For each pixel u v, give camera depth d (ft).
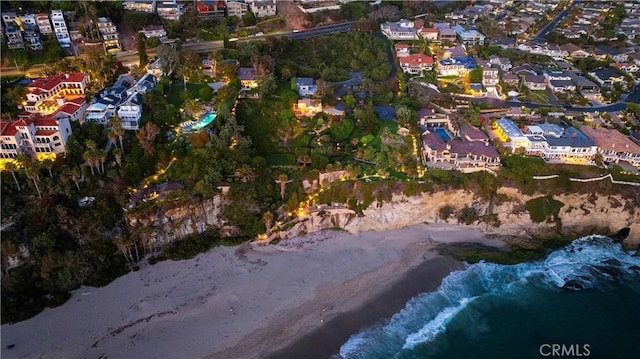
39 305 331.98
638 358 323.37
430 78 594.65
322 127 481.87
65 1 614.75
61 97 457.27
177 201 388.57
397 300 358.84
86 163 381.40
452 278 380.58
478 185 430.61
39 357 302.25
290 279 369.91
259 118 480.23
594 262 404.77
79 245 360.89
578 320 351.46
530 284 379.35
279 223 409.08
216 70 531.50
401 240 415.85
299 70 569.23
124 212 379.35
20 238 344.49
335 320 339.98
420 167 442.09
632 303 366.84
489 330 340.59
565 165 447.42
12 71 499.92
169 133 438.40
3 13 559.38
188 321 331.16
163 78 503.20
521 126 500.74
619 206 431.43
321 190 427.74
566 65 654.94
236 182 409.69
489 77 587.27
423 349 324.60
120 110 430.61
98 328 322.14
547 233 432.25
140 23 614.75
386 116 512.63
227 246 394.73
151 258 377.71
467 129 489.26
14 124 379.35
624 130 503.20
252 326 331.36
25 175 366.63
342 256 395.55
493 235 428.15
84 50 556.92
